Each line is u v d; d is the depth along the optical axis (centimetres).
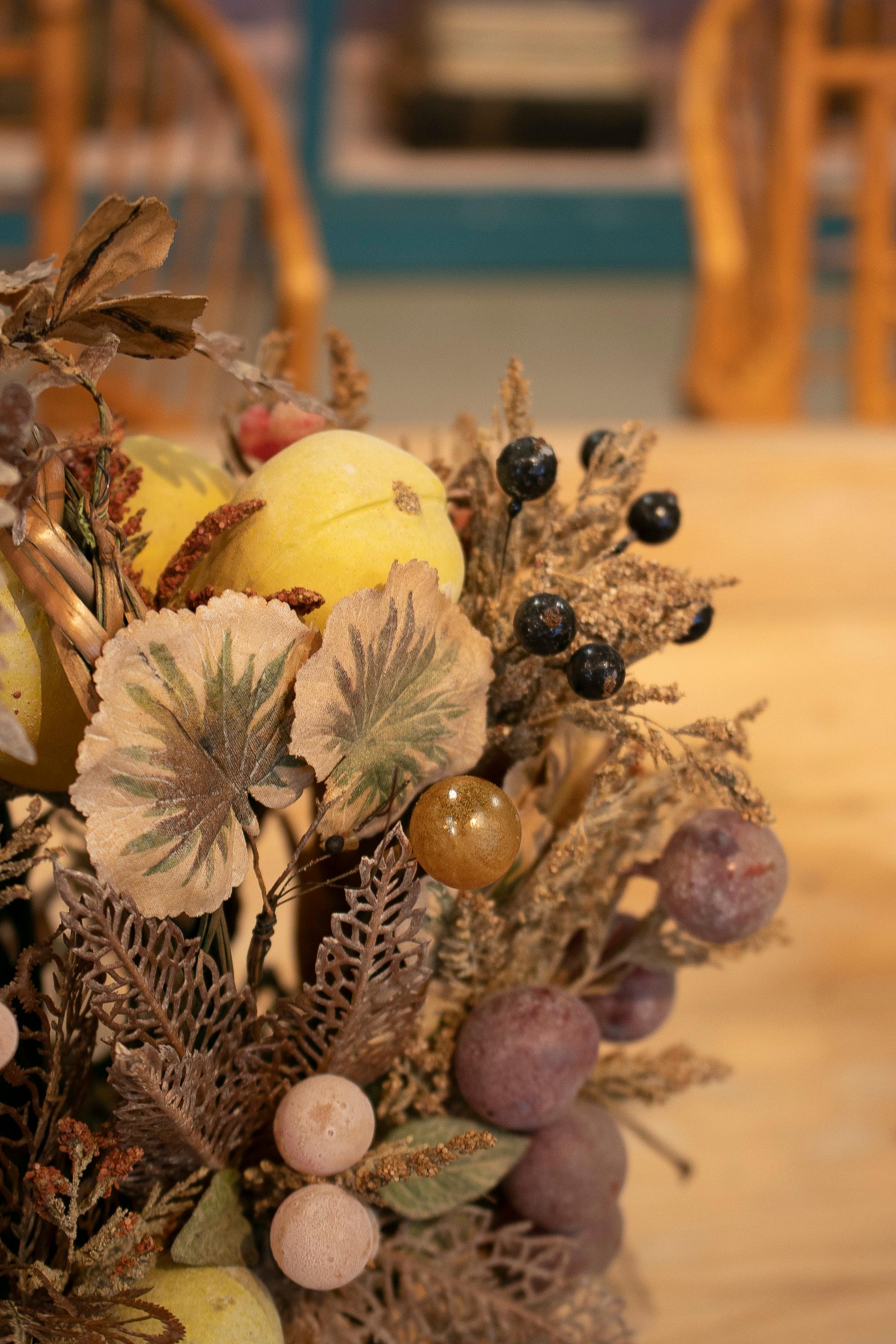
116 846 56
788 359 176
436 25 473
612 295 479
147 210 56
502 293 476
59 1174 57
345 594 59
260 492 60
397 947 60
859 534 115
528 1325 64
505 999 63
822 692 105
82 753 55
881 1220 80
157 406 159
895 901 94
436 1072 64
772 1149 82
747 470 118
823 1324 76
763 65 184
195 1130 59
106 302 57
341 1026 60
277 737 58
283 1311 62
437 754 60
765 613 110
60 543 56
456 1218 64
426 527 60
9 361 56
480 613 63
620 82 479
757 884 62
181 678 56
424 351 421
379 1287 64
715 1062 69
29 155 370
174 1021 57
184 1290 59
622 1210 79
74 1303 58
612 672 58
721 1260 78
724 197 166
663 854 64
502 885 63
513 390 63
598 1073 68
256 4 485
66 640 56
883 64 176
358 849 61
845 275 396
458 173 482
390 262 482
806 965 91
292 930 66
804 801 99
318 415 62
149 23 172
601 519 63
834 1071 85
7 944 64
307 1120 58
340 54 517
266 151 162
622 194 484
